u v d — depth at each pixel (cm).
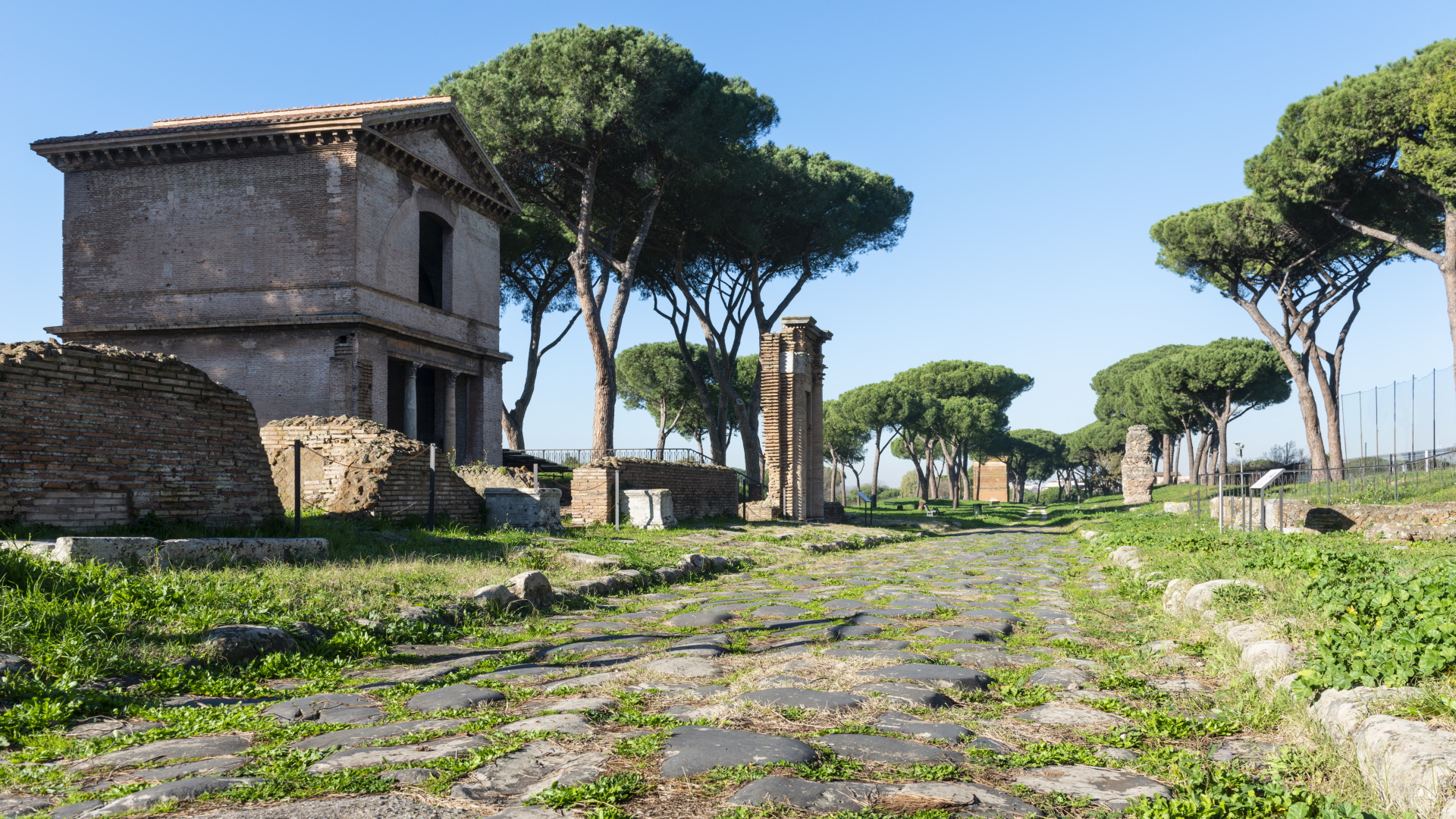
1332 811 246
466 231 2722
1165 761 338
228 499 1148
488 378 2841
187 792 292
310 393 2209
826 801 283
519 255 3278
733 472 2648
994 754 347
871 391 5112
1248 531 1616
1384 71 2203
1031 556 1656
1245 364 4162
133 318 2295
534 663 566
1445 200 2162
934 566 1383
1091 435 7156
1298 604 595
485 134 2608
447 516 1480
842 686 470
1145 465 4969
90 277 2325
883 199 3312
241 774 314
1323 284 2950
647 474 2044
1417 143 2186
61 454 945
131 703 440
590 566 1077
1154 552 1232
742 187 2831
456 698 449
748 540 1733
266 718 413
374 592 747
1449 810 236
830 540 1895
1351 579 663
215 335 2266
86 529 962
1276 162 2447
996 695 464
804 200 2981
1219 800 270
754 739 358
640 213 2962
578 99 2431
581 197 2809
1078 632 685
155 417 1057
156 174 2308
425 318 2508
